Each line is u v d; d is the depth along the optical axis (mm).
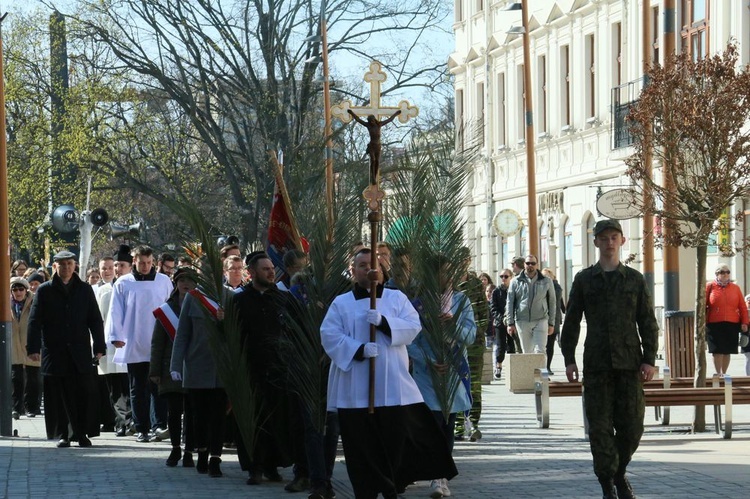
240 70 61375
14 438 22531
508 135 58250
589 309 13289
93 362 20938
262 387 16016
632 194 21766
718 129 20281
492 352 34469
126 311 21766
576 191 50469
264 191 61531
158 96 63281
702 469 16344
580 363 41625
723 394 20109
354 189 15469
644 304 13258
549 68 53594
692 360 22859
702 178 20641
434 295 15000
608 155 47438
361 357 12711
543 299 32406
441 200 15523
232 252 19688
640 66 45594
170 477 16781
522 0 39250
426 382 15133
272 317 16062
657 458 17641
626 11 46750
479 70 61562
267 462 16172
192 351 16969
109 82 61938
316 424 14469
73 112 62438
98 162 63531
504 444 20047
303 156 15906
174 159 64500
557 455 18438
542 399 22453
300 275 15023
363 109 15523
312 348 14586
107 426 22031
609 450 13148
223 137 63625
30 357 20734
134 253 22000
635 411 13258
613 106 44406
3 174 23328
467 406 15336
